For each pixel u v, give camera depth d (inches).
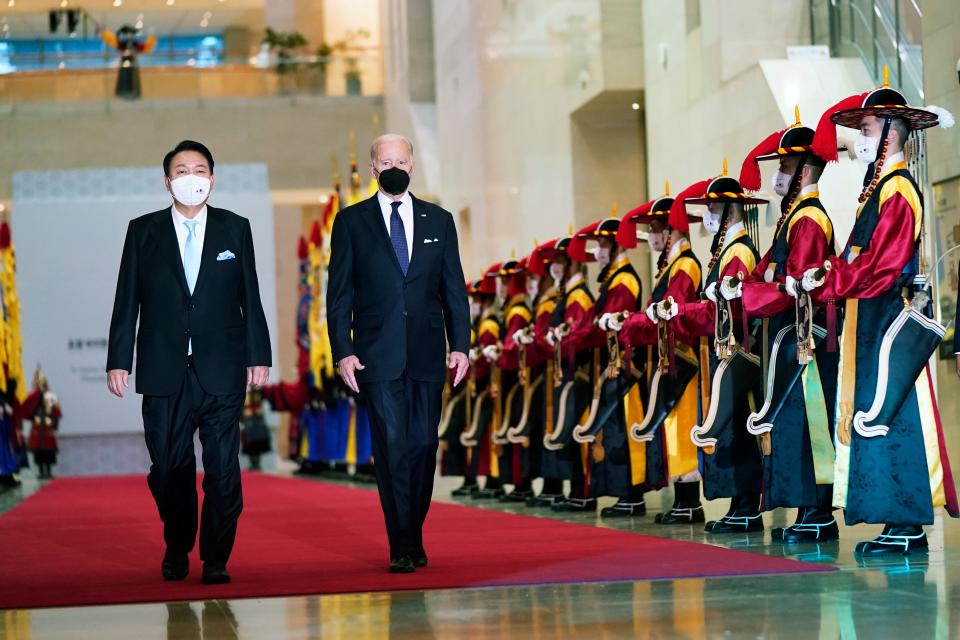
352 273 246.4
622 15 657.0
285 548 297.3
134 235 244.4
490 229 914.1
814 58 504.4
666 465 361.1
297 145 1120.2
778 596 189.3
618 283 364.8
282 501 502.0
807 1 538.0
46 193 1066.7
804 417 273.7
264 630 175.9
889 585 197.3
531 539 300.4
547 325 423.2
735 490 303.3
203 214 244.7
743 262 299.7
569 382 399.5
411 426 247.0
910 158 249.1
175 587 228.8
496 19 871.1
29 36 1275.8
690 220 342.3
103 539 346.6
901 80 455.8
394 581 223.5
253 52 1139.3
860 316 243.6
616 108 695.1
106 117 1095.0
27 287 983.0
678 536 299.3
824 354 270.7
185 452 240.8
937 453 242.5
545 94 754.2
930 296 247.0
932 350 242.1
